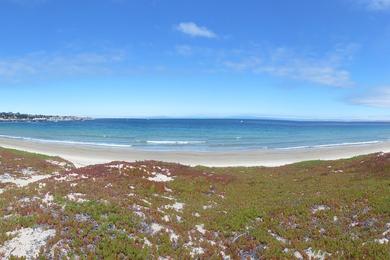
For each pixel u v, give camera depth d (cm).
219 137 12088
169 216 2061
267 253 1678
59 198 1995
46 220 1716
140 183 2716
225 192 2938
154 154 7044
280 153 7400
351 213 2147
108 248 1529
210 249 1702
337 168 4094
